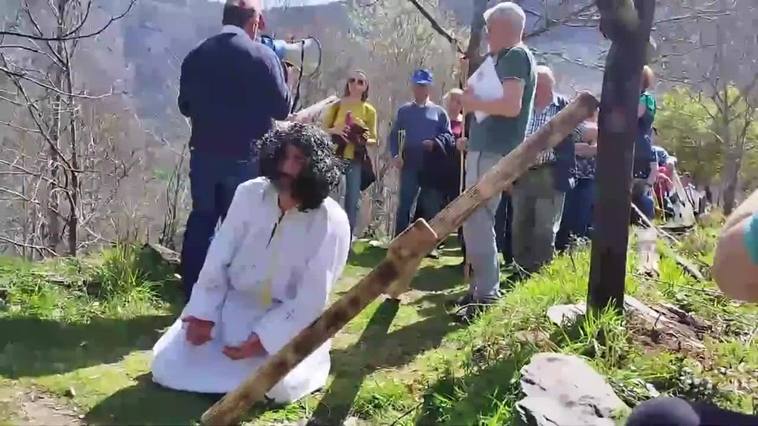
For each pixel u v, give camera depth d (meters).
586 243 6.07
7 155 13.05
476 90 4.45
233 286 3.71
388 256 2.80
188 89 4.57
